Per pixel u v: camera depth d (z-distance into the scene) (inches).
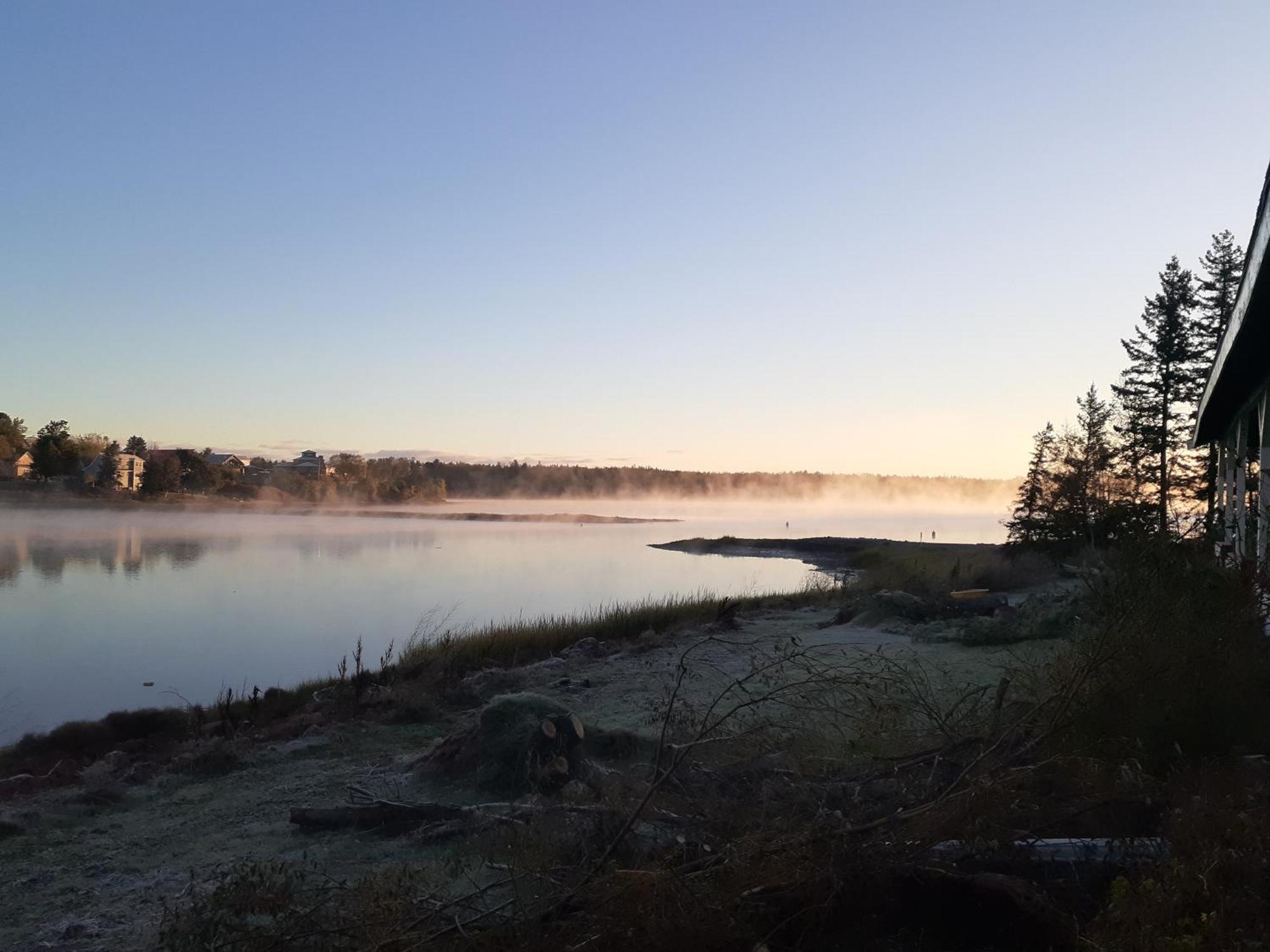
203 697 671.1
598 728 294.0
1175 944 114.3
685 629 674.8
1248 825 140.5
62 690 703.7
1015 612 534.9
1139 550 257.1
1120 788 174.1
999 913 152.3
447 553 2522.1
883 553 1750.7
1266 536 355.9
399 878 152.8
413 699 422.0
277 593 1448.1
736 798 175.6
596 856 158.6
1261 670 217.6
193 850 241.8
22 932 195.0
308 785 302.4
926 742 216.5
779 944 145.6
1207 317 1413.6
